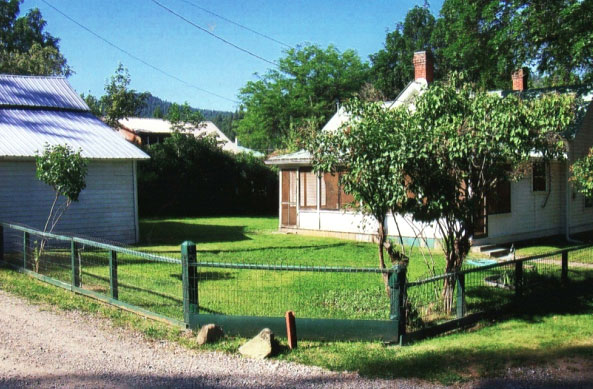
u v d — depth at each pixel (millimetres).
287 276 11555
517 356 6684
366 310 8555
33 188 16281
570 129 19188
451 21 25547
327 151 8438
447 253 8805
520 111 7797
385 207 8203
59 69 37125
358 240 18766
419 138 7648
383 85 44344
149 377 5840
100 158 17031
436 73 39625
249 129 51312
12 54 35281
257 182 33562
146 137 53531
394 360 6438
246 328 7406
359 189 8164
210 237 19594
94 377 5801
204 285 10570
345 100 8633
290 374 5988
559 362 6484
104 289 10070
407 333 7316
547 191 19594
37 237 15273
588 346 7168
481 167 8242
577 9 19188
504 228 17672
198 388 5555
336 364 6289
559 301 10180
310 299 9305
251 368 6168
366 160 7906
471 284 10117
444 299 8586
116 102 35500
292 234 20750
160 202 30297
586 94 20688
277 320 7332
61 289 10336
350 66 48594
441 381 5797
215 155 31797
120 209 18062
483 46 23469
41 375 5816
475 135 7809
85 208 17250
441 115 8297
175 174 30500
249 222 26031
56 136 17594
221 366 6227
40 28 43344
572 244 18250
